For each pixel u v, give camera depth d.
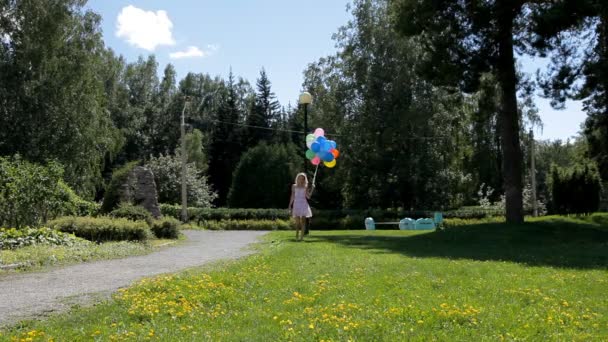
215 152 64.75
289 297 7.16
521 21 20.12
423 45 21.83
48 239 13.18
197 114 77.31
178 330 5.54
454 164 41.75
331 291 7.52
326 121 42.44
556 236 17.92
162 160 45.41
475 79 19.80
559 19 17.48
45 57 31.78
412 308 6.33
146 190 21.30
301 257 11.52
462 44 19.75
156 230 18.14
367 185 41.91
